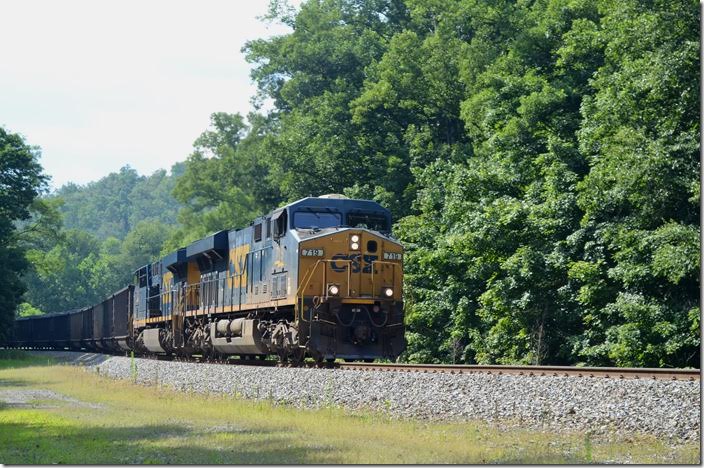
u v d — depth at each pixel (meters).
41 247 134.25
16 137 109.75
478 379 27.22
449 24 76.38
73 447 23.77
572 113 53.47
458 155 70.06
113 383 46.44
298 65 97.88
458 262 53.91
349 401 29.94
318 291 37.50
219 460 20.84
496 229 48.56
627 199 42.62
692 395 21.98
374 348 38.09
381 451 21.23
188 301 55.94
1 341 107.56
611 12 46.53
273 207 112.19
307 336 37.16
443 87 74.19
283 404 31.97
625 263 41.16
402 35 77.56
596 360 44.44
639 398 22.84
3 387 47.19
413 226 60.62
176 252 58.44
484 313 50.53
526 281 47.09
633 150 40.66
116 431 26.75
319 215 39.50
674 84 39.81
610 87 44.38
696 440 21.05
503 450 21.08
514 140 53.81
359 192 77.25
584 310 45.19
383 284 38.31
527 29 63.25
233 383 37.38
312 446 22.36
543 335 47.91
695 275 38.00
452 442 22.33
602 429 22.84
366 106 78.38
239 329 44.53
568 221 46.62
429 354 56.84
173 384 42.72
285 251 39.28
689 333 38.88
